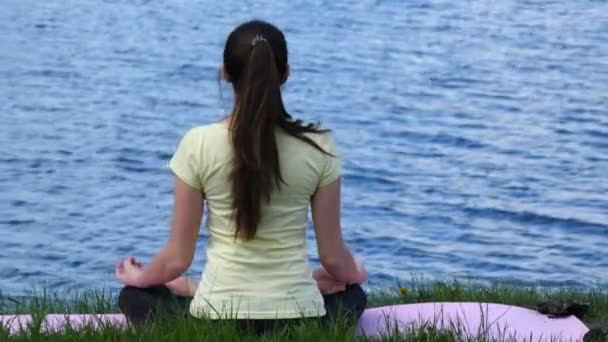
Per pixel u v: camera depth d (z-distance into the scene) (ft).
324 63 119.03
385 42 129.80
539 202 72.69
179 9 148.97
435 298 28.76
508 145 88.84
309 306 20.08
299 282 20.07
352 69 116.98
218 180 19.81
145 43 129.70
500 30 136.98
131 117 98.37
